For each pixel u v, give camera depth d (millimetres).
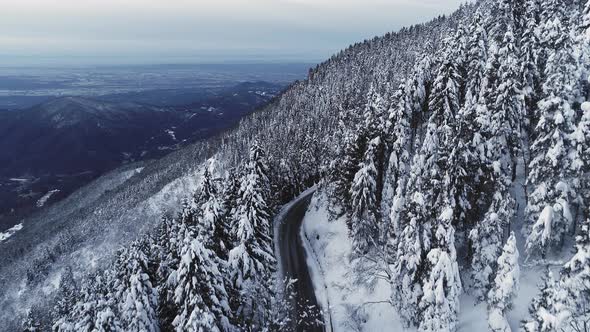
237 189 38156
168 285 23453
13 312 100375
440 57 44062
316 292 37875
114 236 116500
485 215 25531
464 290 27047
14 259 129750
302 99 142375
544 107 23859
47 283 106375
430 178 27766
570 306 17703
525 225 27391
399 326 28594
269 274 30859
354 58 159000
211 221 26672
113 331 21516
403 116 37625
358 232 38781
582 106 22406
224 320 21000
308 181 80500
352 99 91562
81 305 27375
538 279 23891
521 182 31719
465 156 25766
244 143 124125
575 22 37500
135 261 23828
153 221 115312
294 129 102125
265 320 28859
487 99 33062
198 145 188750
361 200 37656
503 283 21109
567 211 22453
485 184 26750
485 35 43750
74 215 165375
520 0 44438
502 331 21109
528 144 33469
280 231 55156
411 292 26812
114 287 25531
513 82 28578
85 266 107438
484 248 24625
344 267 39875
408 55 109188
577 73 24672
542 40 33531
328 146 68500
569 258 23484
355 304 33719
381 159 38781
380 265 34906
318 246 48031
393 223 32062
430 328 23016
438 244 23750
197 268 19719
